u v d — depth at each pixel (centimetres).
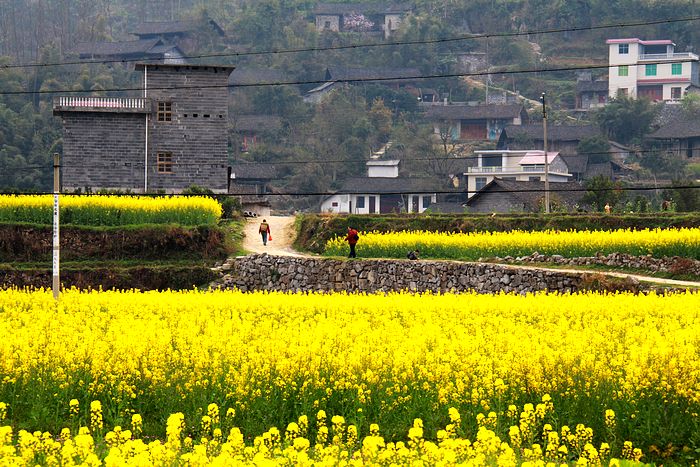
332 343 3981
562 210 11538
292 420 3544
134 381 3712
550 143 19400
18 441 3053
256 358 3731
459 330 4412
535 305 5500
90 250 8869
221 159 11375
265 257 8544
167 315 5303
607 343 4069
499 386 3438
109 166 11156
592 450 2773
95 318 5031
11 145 17750
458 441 2722
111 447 2764
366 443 2656
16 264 8556
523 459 2959
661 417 3406
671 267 7569
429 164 18475
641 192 16688
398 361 3672
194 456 2588
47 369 3791
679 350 3688
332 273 8281
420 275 7994
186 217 9256
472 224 9512
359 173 18538
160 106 11275
